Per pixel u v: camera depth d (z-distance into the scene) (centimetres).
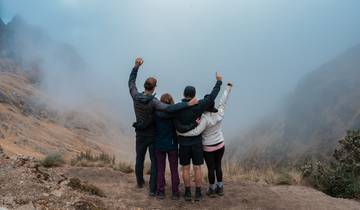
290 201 976
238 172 1313
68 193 817
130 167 1267
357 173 1259
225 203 931
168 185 1045
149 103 915
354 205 1004
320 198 1030
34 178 849
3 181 818
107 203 854
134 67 959
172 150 922
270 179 1214
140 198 933
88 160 1391
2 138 5822
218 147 941
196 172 925
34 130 7619
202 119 907
